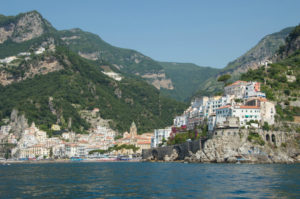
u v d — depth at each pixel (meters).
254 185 122.50
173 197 103.25
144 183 134.75
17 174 188.25
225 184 126.19
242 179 139.38
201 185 124.94
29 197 106.19
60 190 119.19
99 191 115.81
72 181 146.12
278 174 156.12
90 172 195.12
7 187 128.75
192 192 110.88
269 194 105.38
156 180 143.62
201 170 182.50
